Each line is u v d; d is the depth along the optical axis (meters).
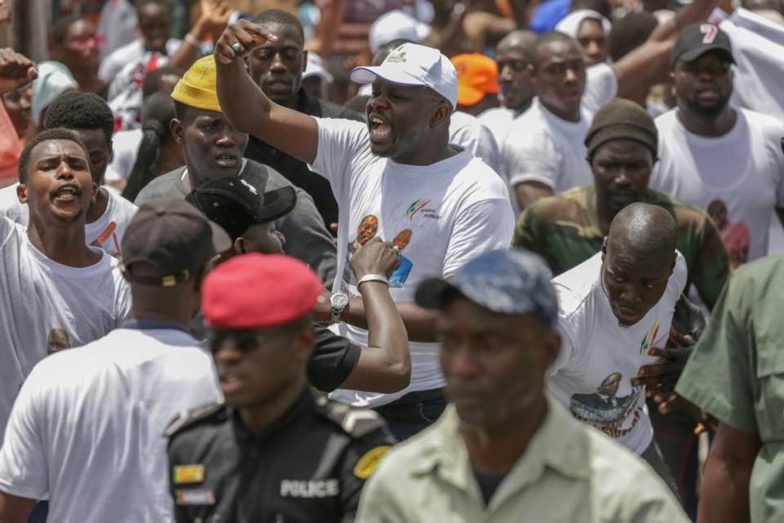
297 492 9.98
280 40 20.11
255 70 20.20
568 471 9.14
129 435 11.00
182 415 10.36
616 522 9.04
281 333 9.80
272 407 10.04
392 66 15.45
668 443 18.92
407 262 15.64
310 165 16.33
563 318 15.00
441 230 15.57
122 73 28.95
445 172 15.76
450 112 15.78
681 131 22.06
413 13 42.97
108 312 14.83
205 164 17.45
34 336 14.62
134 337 11.16
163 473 10.98
